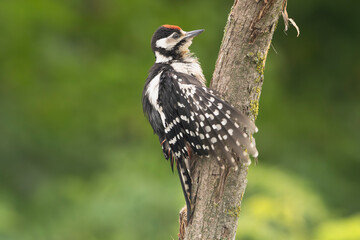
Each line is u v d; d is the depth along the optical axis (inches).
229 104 203.0
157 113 240.2
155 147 537.3
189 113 211.2
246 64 204.8
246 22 203.3
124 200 431.8
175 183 446.6
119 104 576.7
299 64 644.7
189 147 214.1
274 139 574.6
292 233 324.5
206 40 583.2
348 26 642.8
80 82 584.4
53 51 595.8
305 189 371.9
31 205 518.6
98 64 589.9
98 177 511.5
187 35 278.5
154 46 281.1
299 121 596.7
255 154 195.6
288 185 365.4
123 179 464.4
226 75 206.8
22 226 484.4
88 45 610.9
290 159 562.6
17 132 582.2
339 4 627.5
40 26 603.2
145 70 578.6
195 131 207.8
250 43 203.9
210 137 203.2
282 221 325.7
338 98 632.4
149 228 417.1
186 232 209.6
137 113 571.5
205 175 206.8
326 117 613.9
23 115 591.2
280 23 623.2
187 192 212.1
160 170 490.9
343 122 611.8
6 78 604.1
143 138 561.0
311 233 332.8
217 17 601.3
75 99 586.9
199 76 261.3
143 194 429.4
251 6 202.7
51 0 605.6
